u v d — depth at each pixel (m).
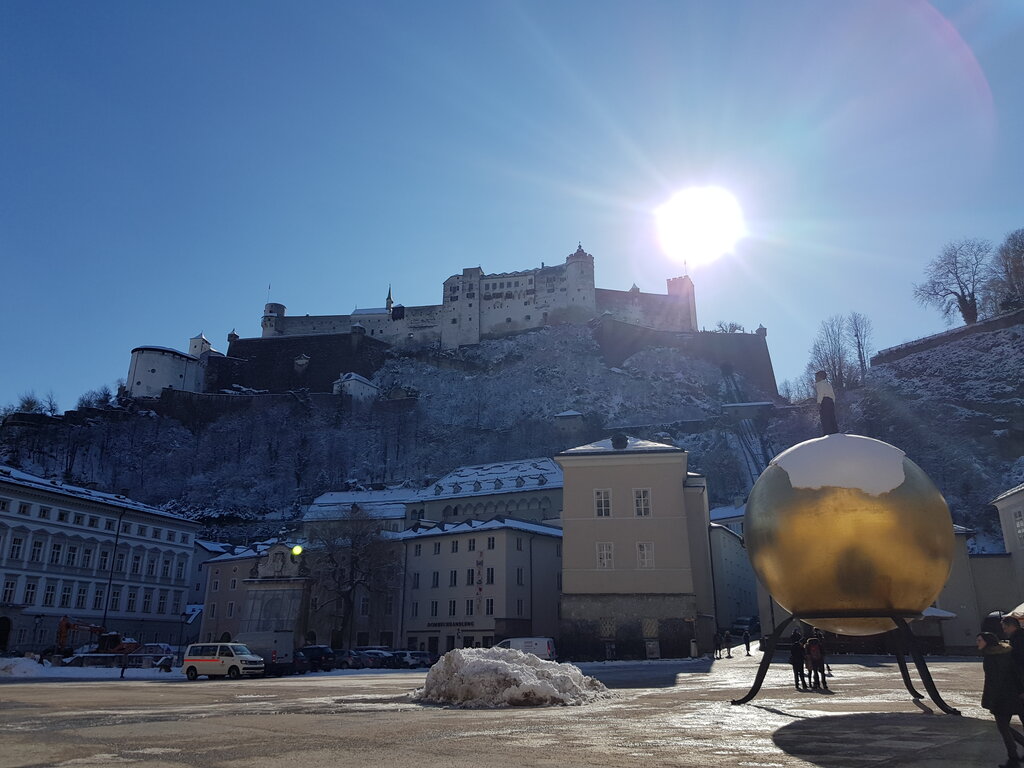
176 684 30.30
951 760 8.76
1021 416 105.25
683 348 193.62
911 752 9.37
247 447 171.25
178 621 83.44
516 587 64.50
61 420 162.00
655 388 180.00
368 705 17.56
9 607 63.41
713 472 135.12
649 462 47.78
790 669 32.12
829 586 12.98
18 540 65.44
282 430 174.75
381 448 172.38
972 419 108.88
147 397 175.62
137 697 21.08
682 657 43.91
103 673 43.47
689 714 14.30
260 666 36.88
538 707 16.53
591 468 48.47
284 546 56.12
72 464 153.12
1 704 18.38
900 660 16.67
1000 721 8.57
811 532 13.01
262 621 53.38
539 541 68.88
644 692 20.45
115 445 161.62
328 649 49.25
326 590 72.62
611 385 183.75
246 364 198.50
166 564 83.06
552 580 69.62
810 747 9.89
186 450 167.25
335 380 196.38
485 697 17.30
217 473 165.00
